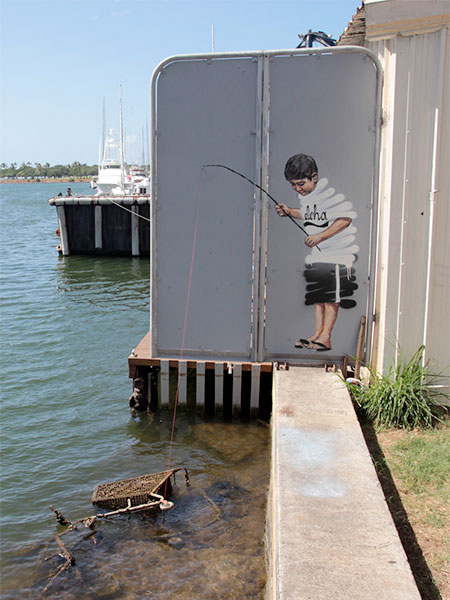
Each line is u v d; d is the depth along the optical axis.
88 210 28.84
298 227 6.86
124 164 40.34
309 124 6.66
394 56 5.96
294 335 7.10
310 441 5.08
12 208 77.00
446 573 3.67
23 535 5.54
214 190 6.96
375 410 6.04
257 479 6.20
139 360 7.50
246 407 7.74
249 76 6.70
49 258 28.78
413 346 6.41
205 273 7.14
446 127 5.94
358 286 6.87
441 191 6.07
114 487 6.08
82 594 4.65
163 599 4.49
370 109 6.54
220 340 7.29
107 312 16.28
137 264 26.67
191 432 7.29
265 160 6.78
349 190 6.71
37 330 14.19
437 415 6.11
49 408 8.98
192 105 6.84
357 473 4.52
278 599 3.14
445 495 4.57
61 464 7.02
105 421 8.26
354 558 3.46
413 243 6.22
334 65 6.53
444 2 5.70
